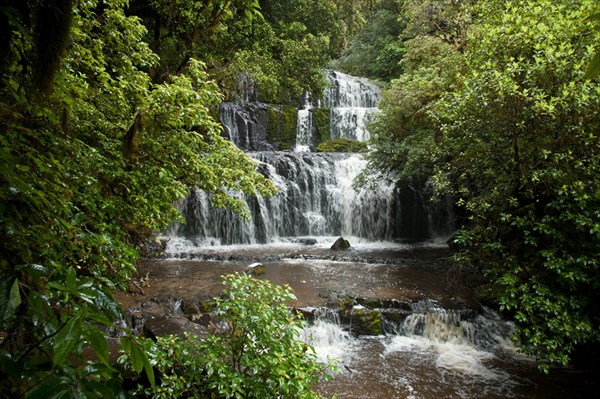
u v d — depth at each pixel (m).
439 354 6.38
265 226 13.45
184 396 3.41
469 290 8.04
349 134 18.69
